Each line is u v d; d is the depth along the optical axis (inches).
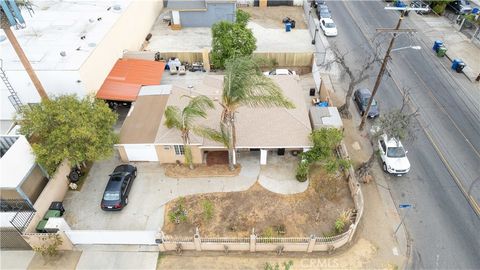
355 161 1088.2
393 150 1055.0
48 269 816.9
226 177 1031.6
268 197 973.2
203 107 925.8
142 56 1400.1
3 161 800.9
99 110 969.5
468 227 904.9
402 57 1577.3
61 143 888.3
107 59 1263.5
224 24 1369.3
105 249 853.8
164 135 1019.9
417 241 874.1
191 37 1711.4
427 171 1055.0
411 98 1333.7
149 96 1193.4
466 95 1363.2
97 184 1013.8
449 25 1838.1
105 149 947.3
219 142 1006.4
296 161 1080.2
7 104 1152.8
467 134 1186.0
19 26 949.8
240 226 899.4
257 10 2014.0
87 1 1497.3
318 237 864.9
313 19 1813.5
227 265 821.2
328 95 1253.7
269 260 830.5
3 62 1091.3
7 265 824.3
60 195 961.5
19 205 866.1
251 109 1107.9
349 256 840.9
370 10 1989.4
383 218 927.7
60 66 1072.8
